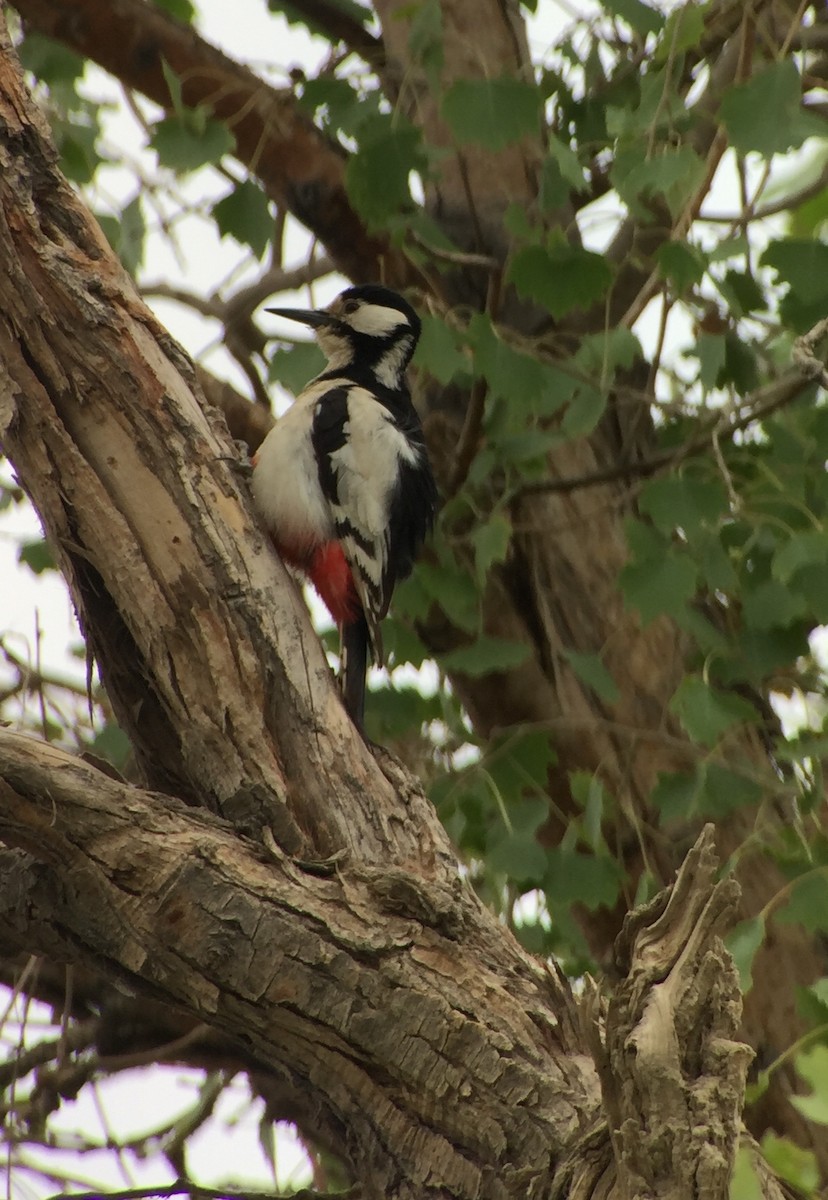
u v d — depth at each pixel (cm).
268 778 753
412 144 1020
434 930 712
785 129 920
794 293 1027
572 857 998
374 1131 699
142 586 770
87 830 702
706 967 580
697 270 940
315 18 1252
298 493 1045
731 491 955
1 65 803
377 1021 688
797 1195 677
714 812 1002
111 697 792
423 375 1278
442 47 1088
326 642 1148
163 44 1130
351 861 730
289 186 1193
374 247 1226
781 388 1032
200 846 707
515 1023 692
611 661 1179
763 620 1037
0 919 729
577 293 987
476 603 1091
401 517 1094
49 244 786
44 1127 994
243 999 698
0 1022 946
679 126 984
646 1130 566
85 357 776
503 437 1098
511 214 1019
